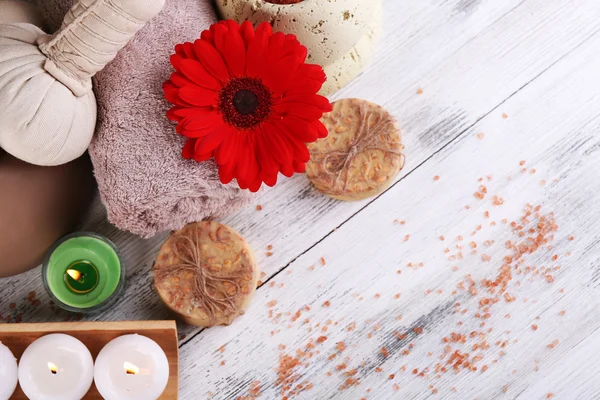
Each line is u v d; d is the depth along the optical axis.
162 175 0.59
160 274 0.64
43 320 0.67
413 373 0.69
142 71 0.60
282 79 0.60
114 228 0.68
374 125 0.67
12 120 0.55
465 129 0.71
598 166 0.71
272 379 0.68
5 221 0.60
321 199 0.69
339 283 0.69
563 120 0.71
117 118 0.59
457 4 0.71
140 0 0.53
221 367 0.68
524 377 0.69
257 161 0.60
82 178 0.65
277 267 0.69
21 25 0.57
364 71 0.70
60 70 0.56
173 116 0.58
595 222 0.71
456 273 0.70
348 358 0.69
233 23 0.59
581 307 0.70
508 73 0.71
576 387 0.69
